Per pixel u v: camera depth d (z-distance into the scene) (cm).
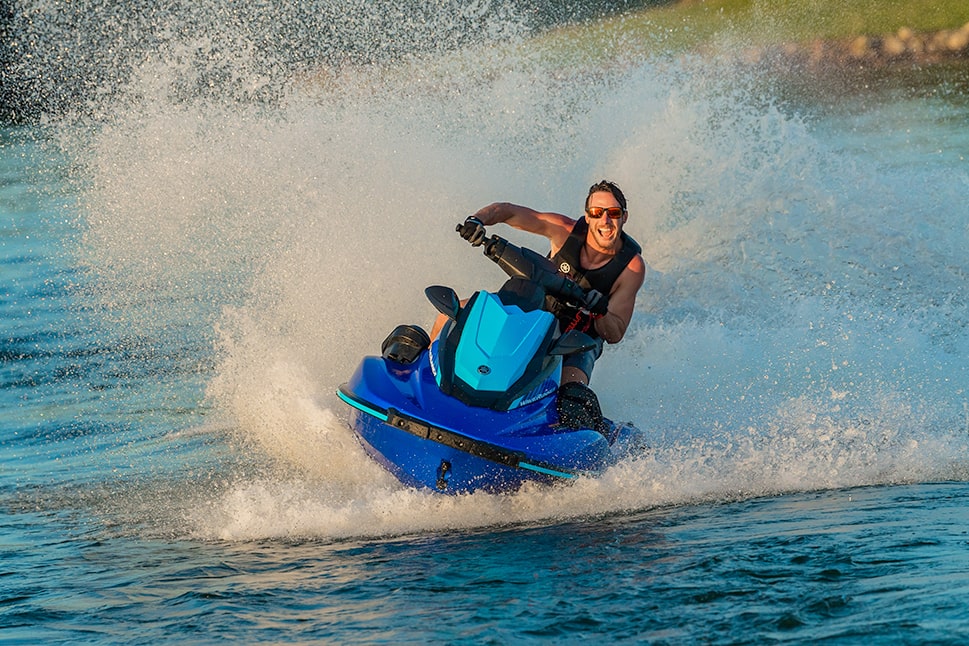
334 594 1459
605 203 2142
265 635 1310
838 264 3209
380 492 2039
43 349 3497
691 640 1201
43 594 1561
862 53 9544
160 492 2188
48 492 2261
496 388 1862
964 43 9600
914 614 1208
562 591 1402
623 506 1880
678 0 9525
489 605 1362
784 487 1945
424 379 1902
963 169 5197
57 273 4441
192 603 1459
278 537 1816
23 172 7312
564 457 1848
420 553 1642
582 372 2089
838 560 1435
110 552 1798
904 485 1912
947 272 3145
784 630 1205
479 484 1858
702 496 1916
